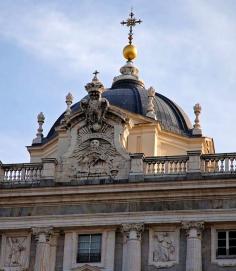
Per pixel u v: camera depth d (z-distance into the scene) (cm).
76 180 6581
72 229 6475
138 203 6412
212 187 6325
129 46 8400
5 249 6531
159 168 6519
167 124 7694
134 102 7738
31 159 7600
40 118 7838
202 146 7494
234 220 6231
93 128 6731
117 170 6575
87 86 6831
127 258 6269
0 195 6612
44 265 6369
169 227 6350
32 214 6544
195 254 6191
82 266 6359
